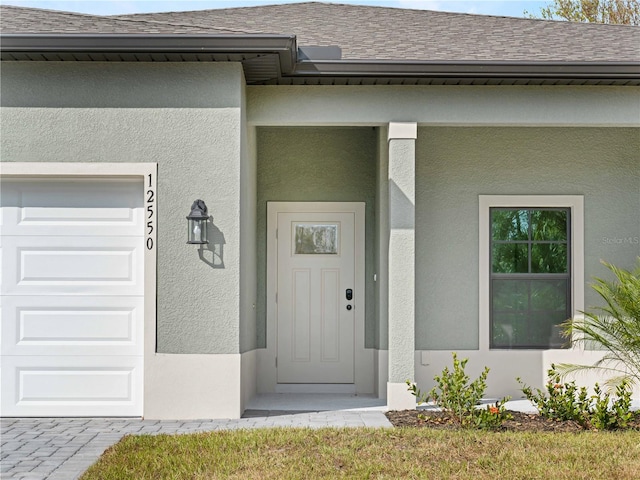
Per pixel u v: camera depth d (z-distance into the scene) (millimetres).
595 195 10070
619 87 8875
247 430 7195
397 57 9633
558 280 10086
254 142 10094
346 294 10688
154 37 7648
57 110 8148
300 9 12641
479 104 8828
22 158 8125
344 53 9781
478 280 10031
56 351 8203
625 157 10102
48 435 7156
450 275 10039
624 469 5895
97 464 5902
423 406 9211
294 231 10711
